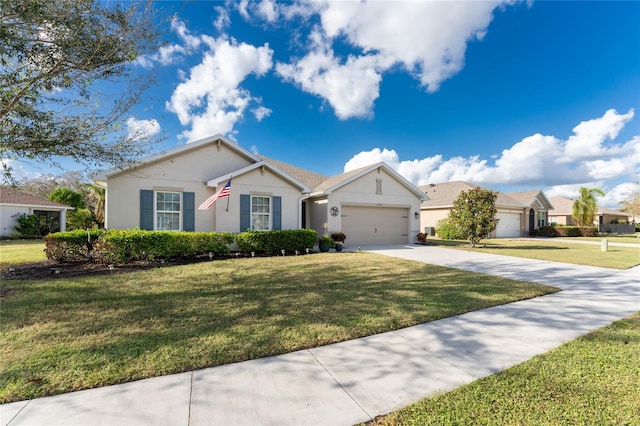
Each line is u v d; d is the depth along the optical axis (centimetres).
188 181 1208
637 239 2495
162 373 298
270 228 1334
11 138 518
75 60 528
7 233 2031
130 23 545
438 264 1028
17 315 464
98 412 237
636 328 431
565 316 488
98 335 391
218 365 318
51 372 295
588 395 263
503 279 774
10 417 229
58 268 834
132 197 1106
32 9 437
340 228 1661
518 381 287
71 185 2716
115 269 843
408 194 1884
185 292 612
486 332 418
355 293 619
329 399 257
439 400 256
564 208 3984
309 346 366
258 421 228
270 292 620
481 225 1700
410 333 413
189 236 1032
